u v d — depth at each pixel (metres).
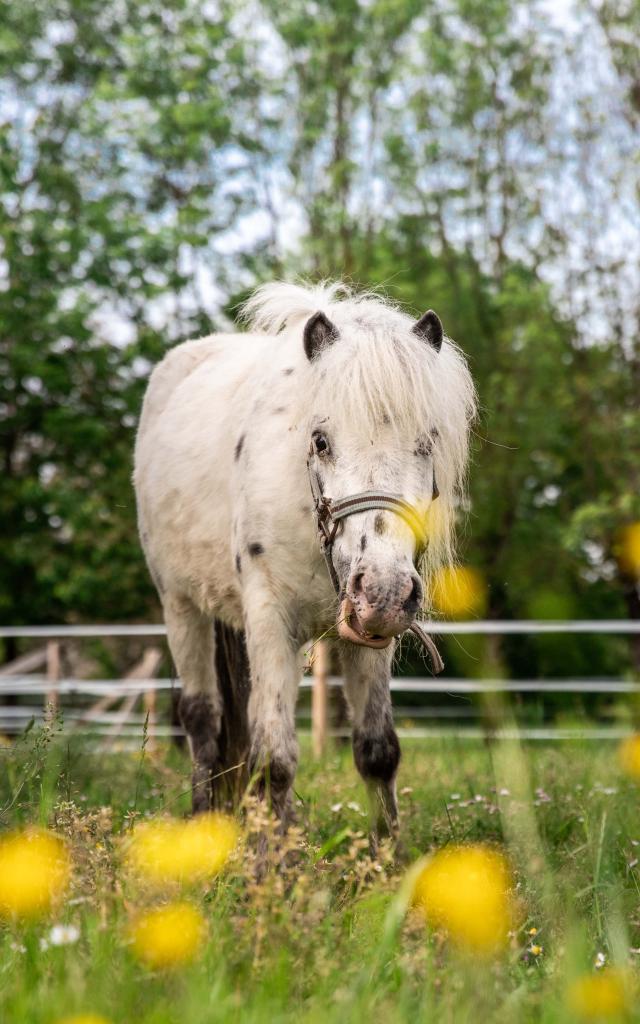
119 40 26.94
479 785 7.63
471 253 27.72
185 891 3.69
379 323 5.20
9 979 3.15
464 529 5.55
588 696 17.98
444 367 5.16
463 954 3.39
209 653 7.27
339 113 27.11
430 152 26.50
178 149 25.62
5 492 24.97
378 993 3.07
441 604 5.18
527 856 3.52
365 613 4.53
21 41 27.17
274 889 3.62
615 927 3.54
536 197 25.45
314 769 8.76
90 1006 2.86
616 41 24.09
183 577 6.96
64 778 5.59
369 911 3.74
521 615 25.98
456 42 26.86
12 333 24.47
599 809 6.45
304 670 5.73
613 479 26.11
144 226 24.89
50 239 24.39
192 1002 2.84
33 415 25.66
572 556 26.19
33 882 3.64
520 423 26.56
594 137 24.69
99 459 25.52
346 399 4.82
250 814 4.01
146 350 25.16
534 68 25.16
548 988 3.25
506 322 26.84
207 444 6.63
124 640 25.62
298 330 6.08
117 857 3.84
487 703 2.65
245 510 5.67
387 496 4.70
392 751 5.59
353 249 27.38
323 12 26.94
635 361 25.67
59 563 24.05
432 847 5.22
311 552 5.48
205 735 7.05
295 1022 2.89
